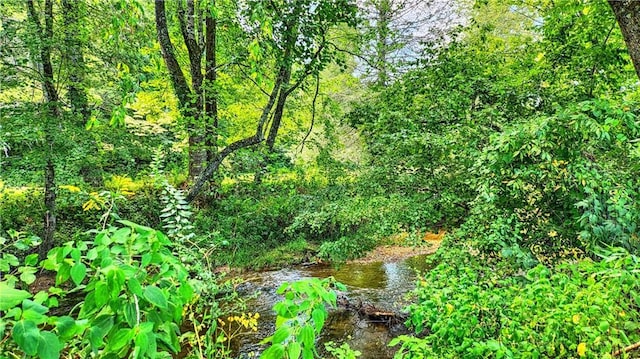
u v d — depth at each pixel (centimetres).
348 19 793
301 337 120
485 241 351
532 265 317
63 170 686
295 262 898
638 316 202
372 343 511
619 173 334
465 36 1091
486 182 360
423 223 498
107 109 744
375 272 850
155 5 773
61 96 725
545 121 319
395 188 584
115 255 133
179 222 351
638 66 275
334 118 1099
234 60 768
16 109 640
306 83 948
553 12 602
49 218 702
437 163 521
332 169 884
